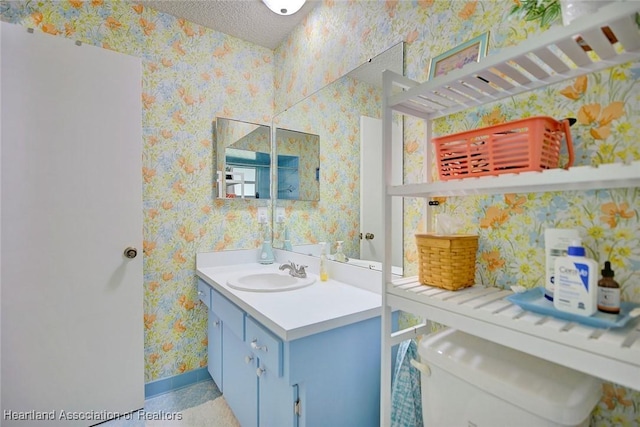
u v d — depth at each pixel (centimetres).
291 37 208
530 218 93
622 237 75
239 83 216
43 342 148
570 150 77
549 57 72
